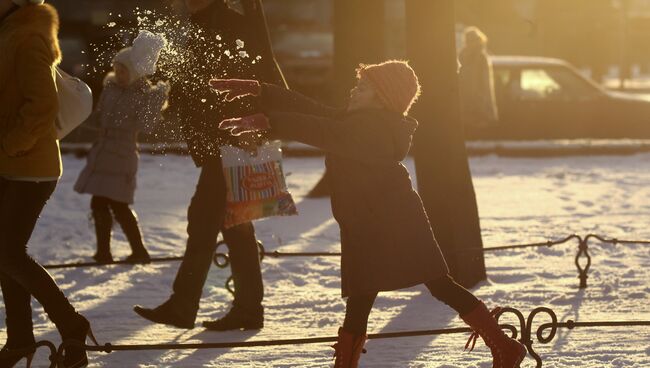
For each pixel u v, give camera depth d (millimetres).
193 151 18016
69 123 15727
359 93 14531
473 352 16875
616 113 50031
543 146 45844
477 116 43812
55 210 32031
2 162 15008
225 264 21953
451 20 22281
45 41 14820
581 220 30766
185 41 17812
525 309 20062
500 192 36250
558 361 16344
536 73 50281
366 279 14352
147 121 22750
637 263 24422
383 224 14391
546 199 34656
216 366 16297
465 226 22266
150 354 17031
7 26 14828
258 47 18016
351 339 14641
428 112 22219
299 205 33531
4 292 15883
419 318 19328
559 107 49906
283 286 22422
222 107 17625
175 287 18062
